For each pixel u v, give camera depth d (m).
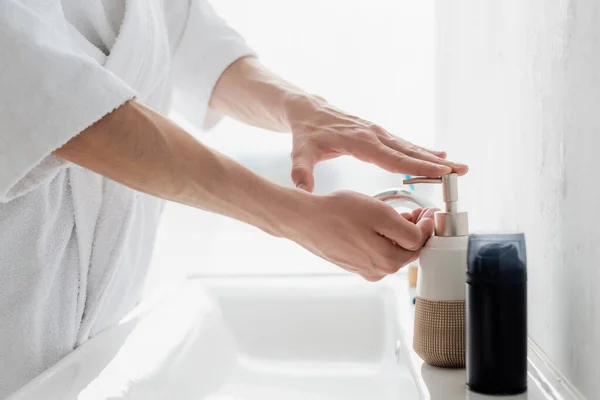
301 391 0.98
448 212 0.66
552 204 0.62
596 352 0.52
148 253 0.89
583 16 0.53
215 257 1.43
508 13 0.76
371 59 1.39
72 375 0.68
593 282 0.52
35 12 0.58
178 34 0.96
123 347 0.80
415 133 1.39
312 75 1.40
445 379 0.64
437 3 1.25
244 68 0.93
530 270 0.70
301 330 1.12
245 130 1.40
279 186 0.60
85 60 0.54
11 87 0.52
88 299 0.76
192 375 0.89
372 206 0.60
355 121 0.77
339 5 1.38
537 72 0.65
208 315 1.08
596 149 0.51
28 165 0.53
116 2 0.76
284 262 1.43
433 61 1.38
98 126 0.54
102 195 0.73
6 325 0.65
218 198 0.59
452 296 0.66
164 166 0.56
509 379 0.58
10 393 0.67
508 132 0.76
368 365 1.04
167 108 0.89
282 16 1.39
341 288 1.14
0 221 0.63
